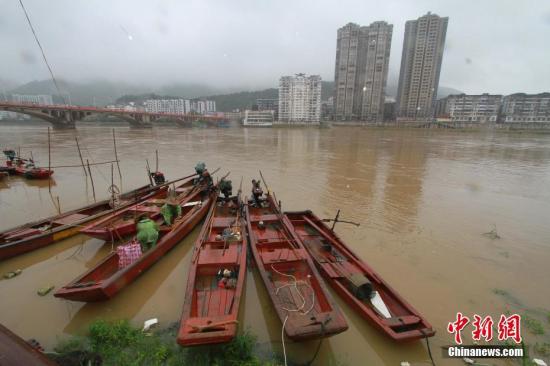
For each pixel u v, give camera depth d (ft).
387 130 327.26
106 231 30.78
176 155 111.65
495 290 26.17
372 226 40.63
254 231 34.17
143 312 22.88
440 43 371.35
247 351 18.40
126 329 20.04
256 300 24.40
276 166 89.10
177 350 18.54
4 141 147.02
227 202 44.50
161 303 23.93
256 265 26.71
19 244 29.58
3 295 24.59
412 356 19.11
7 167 69.10
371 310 20.85
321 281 22.53
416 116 402.52
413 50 387.14
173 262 30.40
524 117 359.87
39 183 63.05
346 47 409.49
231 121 467.93
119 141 163.02
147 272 28.04
